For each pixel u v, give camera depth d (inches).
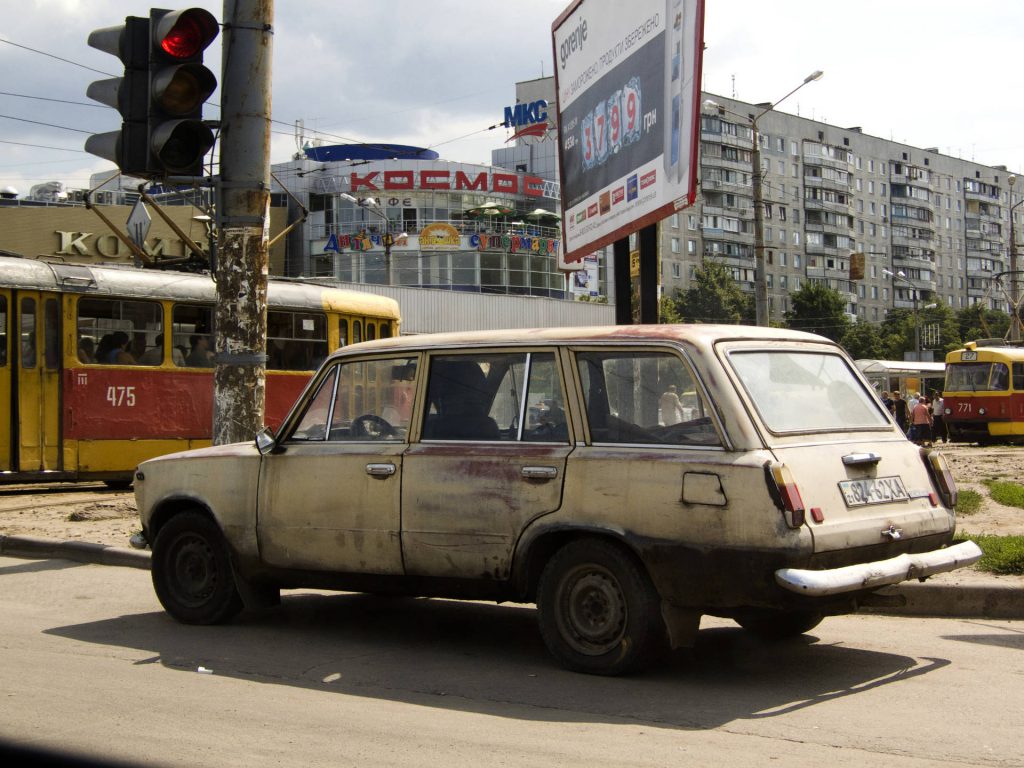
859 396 250.5
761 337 239.3
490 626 291.7
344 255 2965.1
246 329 412.5
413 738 189.3
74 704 214.4
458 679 233.9
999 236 5187.0
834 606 223.6
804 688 222.2
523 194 3147.1
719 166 3848.4
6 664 251.0
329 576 269.9
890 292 4574.3
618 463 226.4
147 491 305.6
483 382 253.8
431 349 262.7
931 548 240.4
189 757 178.9
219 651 264.2
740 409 218.1
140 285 655.1
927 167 4781.0
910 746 182.2
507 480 240.7
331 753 180.9
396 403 265.1
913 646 261.6
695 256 3814.0
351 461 265.3
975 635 273.9
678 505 217.2
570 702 212.7
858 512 222.4
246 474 284.5
